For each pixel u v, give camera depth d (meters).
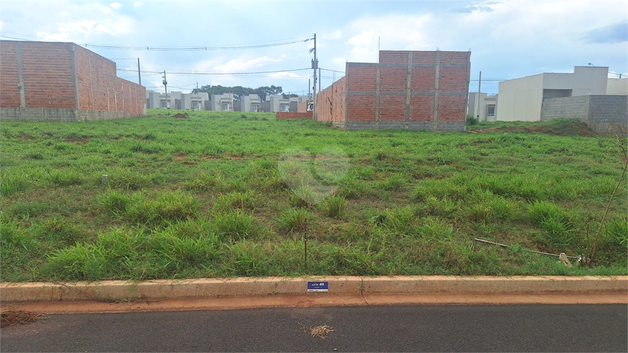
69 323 3.43
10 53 21.41
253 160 11.10
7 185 6.78
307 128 26.00
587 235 4.92
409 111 25.72
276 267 4.25
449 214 6.08
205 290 3.94
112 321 3.47
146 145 12.73
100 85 26.67
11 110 21.67
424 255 4.61
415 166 10.57
